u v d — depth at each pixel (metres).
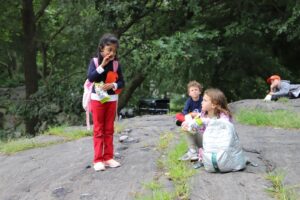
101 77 5.68
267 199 4.50
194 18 15.41
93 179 5.54
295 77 16.97
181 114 6.00
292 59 16.95
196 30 13.61
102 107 5.75
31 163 6.62
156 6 14.98
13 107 15.45
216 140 5.25
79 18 15.09
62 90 14.98
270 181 4.99
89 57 15.51
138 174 5.57
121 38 15.05
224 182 4.97
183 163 5.70
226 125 5.25
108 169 5.85
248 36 14.98
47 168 6.29
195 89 5.92
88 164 6.19
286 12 14.27
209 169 5.28
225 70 15.98
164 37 13.36
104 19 14.09
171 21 15.59
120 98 16.66
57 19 18.03
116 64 5.73
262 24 14.15
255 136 7.25
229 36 14.61
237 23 14.29
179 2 14.64
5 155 7.42
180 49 12.81
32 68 16.86
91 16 14.99
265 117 8.34
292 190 4.68
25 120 15.78
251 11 14.75
